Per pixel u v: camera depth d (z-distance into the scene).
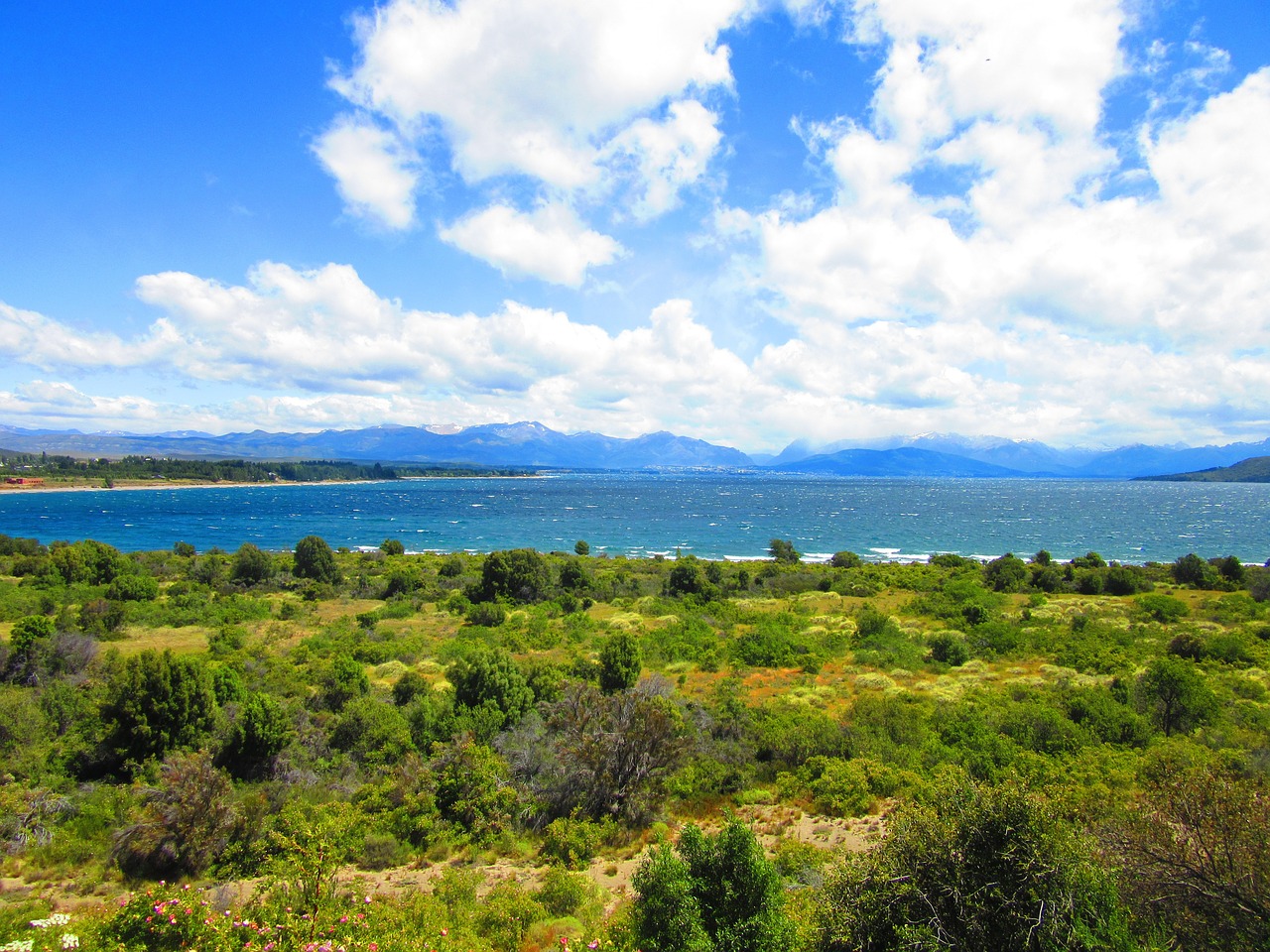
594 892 14.98
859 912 9.46
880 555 108.50
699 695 30.61
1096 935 8.50
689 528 149.25
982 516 183.25
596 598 62.34
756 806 20.16
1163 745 22.03
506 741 22.94
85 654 30.83
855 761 21.73
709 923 10.98
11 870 15.41
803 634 45.50
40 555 75.19
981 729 23.95
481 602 57.75
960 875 8.98
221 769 19.09
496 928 13.33
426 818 18.09
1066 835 9.07
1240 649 36.81
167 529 139.38
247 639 40.75
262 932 10.98
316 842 13.83
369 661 36.59
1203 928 8.88
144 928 10.98
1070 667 35.47
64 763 20.50
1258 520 170.88
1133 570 76.69
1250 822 9.20
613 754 19.83
